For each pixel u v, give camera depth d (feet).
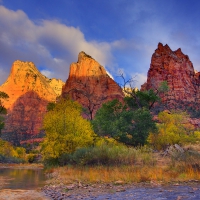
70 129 86.94
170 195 27.02
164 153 72.64
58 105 98.48
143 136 115.75
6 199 29.78
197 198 24.40
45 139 89.25
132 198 26.40
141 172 46.78
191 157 56.18
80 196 29.66
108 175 46.62
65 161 82.23
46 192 35.58
